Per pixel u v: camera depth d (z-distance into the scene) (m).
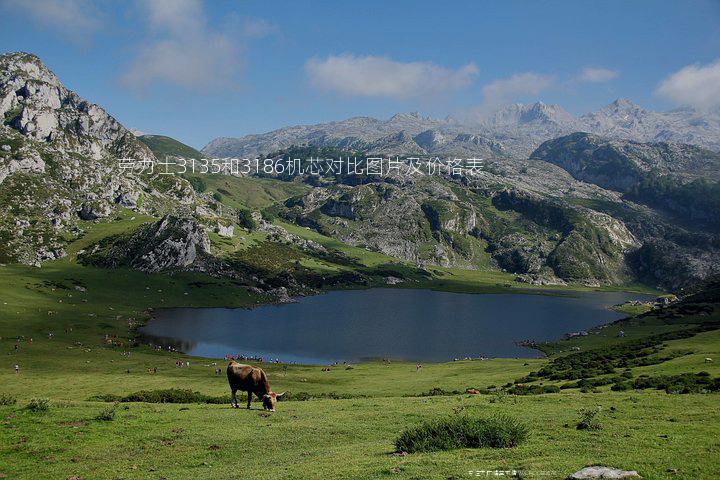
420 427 27.47
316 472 22.28
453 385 80.19
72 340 144.88
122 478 23.61
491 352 161.00
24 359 114.38
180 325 191.88
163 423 34.81
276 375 102.31
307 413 40.12
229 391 79.19
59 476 23.89
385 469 21.28
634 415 34.28
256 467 24.80
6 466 25.06
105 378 94.62
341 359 149.38
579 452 23.03
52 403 39.59
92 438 30.27
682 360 67.12
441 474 20.02
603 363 80.69
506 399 46.50
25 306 178.88
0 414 34.56
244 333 183.38
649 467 19.59
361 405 45.59
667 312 187.38
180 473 24.38
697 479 17.92
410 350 163.62
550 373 80.38
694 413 33.94
